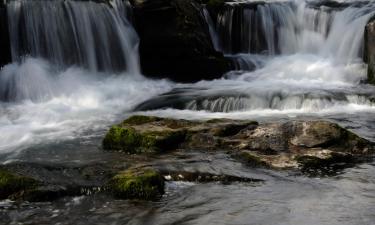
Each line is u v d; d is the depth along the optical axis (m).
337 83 21.77
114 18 23.72
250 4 27.14
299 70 23.84
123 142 12.62
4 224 8.51
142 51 24.61
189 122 13.81
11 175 9.80
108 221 8.54
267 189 9.85
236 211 8.82
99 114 17.97
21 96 19.81
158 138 12.37
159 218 8.59
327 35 25.83
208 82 23.67
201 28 25.09
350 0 26.66
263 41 27.12
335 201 9.17
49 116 17.28
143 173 9.91
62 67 21.77
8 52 20.31
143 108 18.95
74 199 9.48
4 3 20.31
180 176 10.48
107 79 22.70
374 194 9.49
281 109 18.11
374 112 17.19
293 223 8.25
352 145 12.02
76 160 11.80
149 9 24.17
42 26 21.25
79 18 22.39
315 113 17.22
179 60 24.28
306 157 11.29
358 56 24.09
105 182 10.12
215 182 10.31
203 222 8.39
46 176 10.45
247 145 12.20
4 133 14.80
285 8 27.16
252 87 20.95
